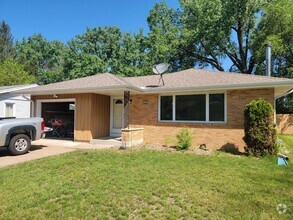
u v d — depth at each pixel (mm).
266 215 3484
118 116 12875
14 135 8328
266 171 5883
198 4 23625
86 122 11516
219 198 4098
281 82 8234
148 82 12289
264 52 20484
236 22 23531
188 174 5559
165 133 10820
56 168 6109
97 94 11969
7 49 38469
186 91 10164
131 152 8500
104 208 3707
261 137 7699
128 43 31609
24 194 4285
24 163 6746
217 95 9859
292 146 10859
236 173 5672
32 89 12336
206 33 23656
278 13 19641
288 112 22000
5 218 3402
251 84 8664
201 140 9984
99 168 6074
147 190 4453
